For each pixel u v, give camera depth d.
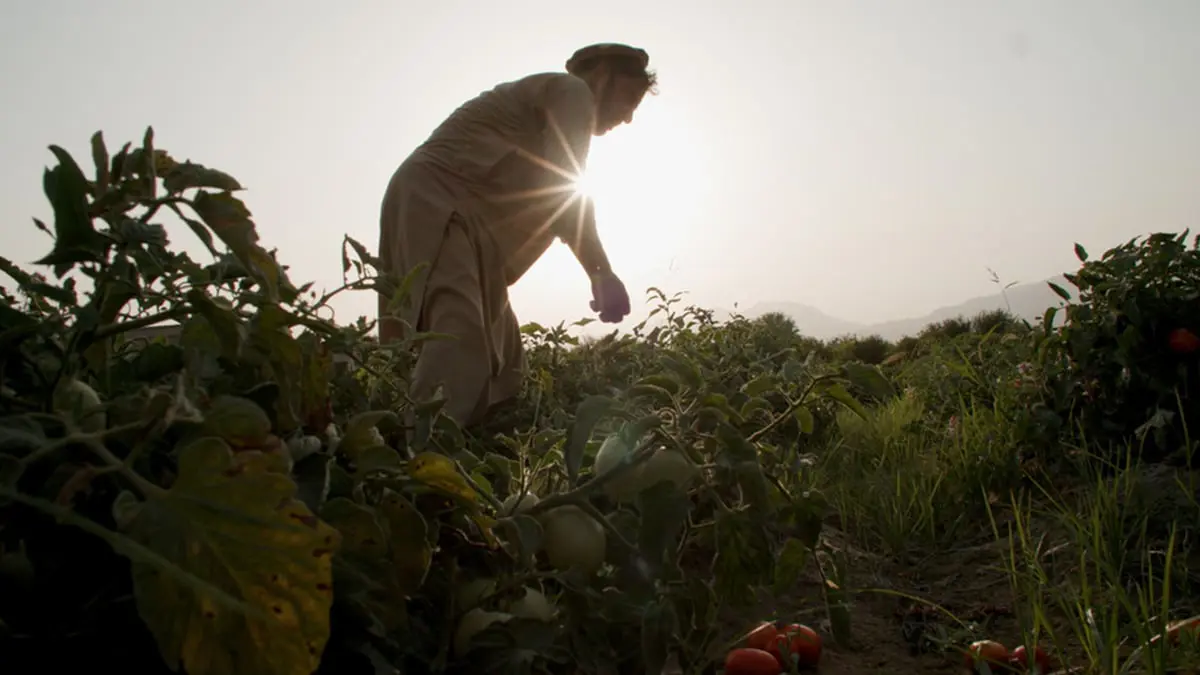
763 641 2.09
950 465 3.81
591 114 3.28
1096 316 3.96
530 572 1.36
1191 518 2.70
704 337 6.04
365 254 1.53
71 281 1.16
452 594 1.36
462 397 2.94
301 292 1.29
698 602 1.39
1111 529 2.56
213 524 0.80
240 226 1.05
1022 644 2.23
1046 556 2.85
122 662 0.95
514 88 3.31
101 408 0.93
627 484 1.45
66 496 0.78
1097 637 1.92
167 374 1.12
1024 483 3.72
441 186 3.20
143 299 1.08
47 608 0.90
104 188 1.01
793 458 2.01
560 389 5.00
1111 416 3.85
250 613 0.79
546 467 1.74
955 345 6.29
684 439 1.53
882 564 3.03
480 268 3.19
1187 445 3.13
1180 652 1.87
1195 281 3.73
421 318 3.09
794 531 1.58
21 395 1.01
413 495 1.27
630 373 5.25
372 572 1.12
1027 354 5.02
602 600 1.34
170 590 0.79
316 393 1.20
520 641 1.30
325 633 0.80
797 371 1.76
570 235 3.38
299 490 1.06
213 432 0.88
